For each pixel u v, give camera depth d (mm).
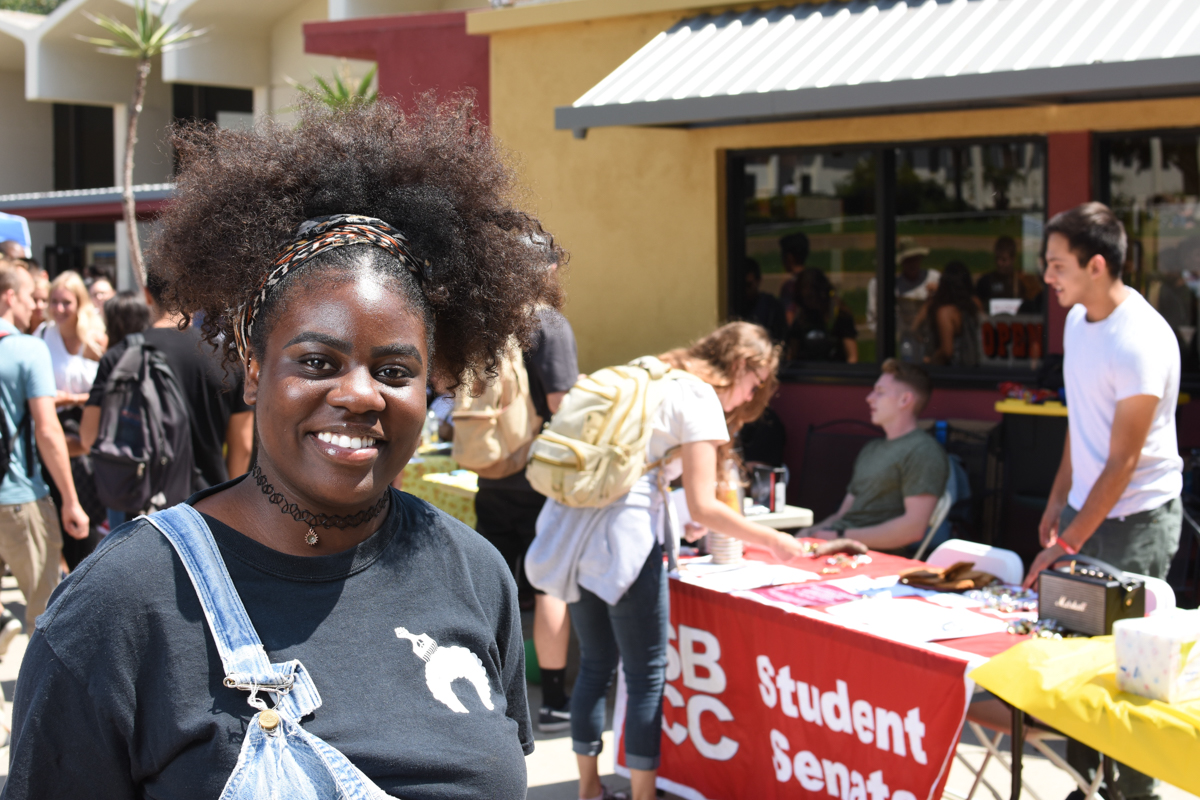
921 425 6027
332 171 1451
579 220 7312
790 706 3236
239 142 1504
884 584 3518
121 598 1178
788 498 6883
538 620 4336
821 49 5672
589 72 7094
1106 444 3518
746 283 7094
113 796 1187
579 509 3400
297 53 15008
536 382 4465
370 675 1256
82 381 5820
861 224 6777
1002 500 5879
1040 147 6273
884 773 2949
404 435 1302
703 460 3393
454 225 1526
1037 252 6359
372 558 1317
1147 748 2266
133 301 5613
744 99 5289
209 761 1157
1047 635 2857
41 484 4402
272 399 1263
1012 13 5426
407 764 1226
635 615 3344
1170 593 2961
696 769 3572
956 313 6621
